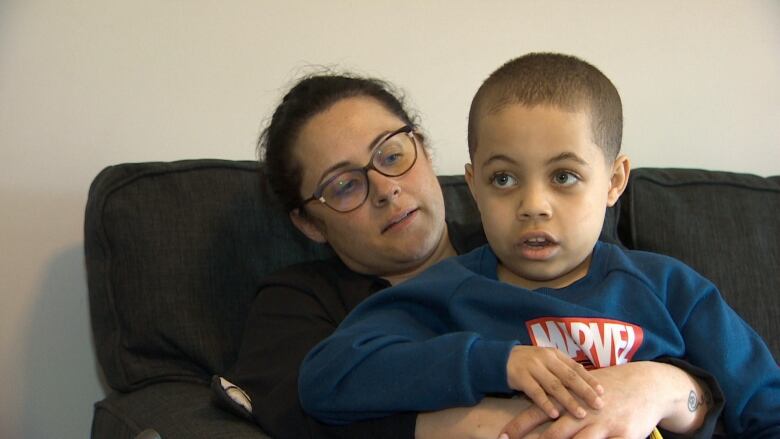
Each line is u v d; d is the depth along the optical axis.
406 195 1.14
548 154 0.86
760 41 1.92
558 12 1.84
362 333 0.88
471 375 0.79
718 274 1.38
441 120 1.78
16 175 1.50
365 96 1.21
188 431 0.94
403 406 0.81
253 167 1.35
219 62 1.62
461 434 0.81
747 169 1.92
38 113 1.51
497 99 0.90
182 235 1.23
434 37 1.77
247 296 1.26
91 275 1.21
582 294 0.92
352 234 1.16
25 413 1.52
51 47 1.52
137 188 1.24
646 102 1.89
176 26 1.59
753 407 0.89
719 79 1.93
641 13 1.88
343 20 1.70
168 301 1.19
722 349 0.91
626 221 1.45
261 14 1.65
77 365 1.55
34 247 1.52
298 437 0.89
